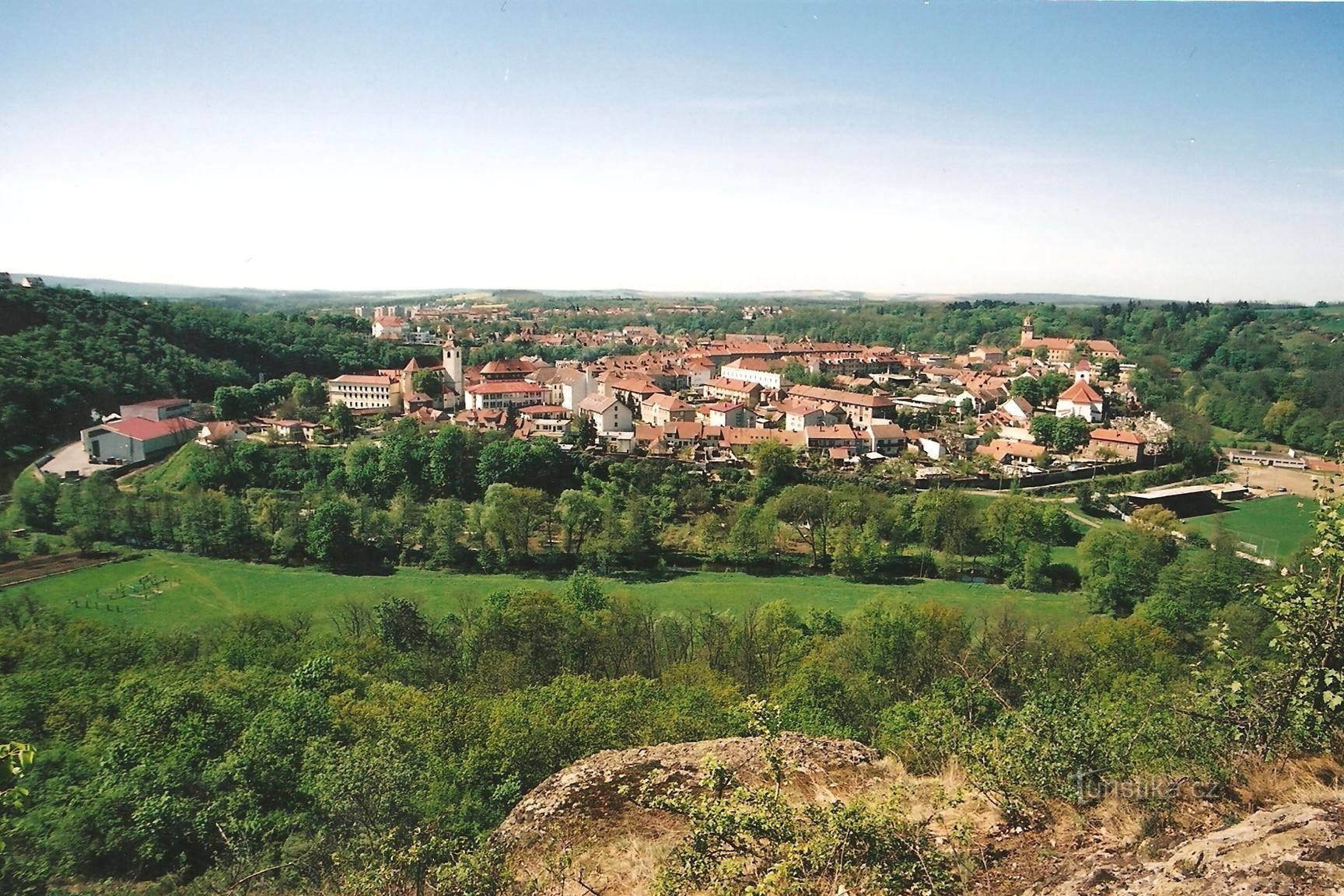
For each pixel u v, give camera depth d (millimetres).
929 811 15227
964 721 18844
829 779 19047
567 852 16359
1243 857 10391
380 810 24453
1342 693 13375
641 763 20781
